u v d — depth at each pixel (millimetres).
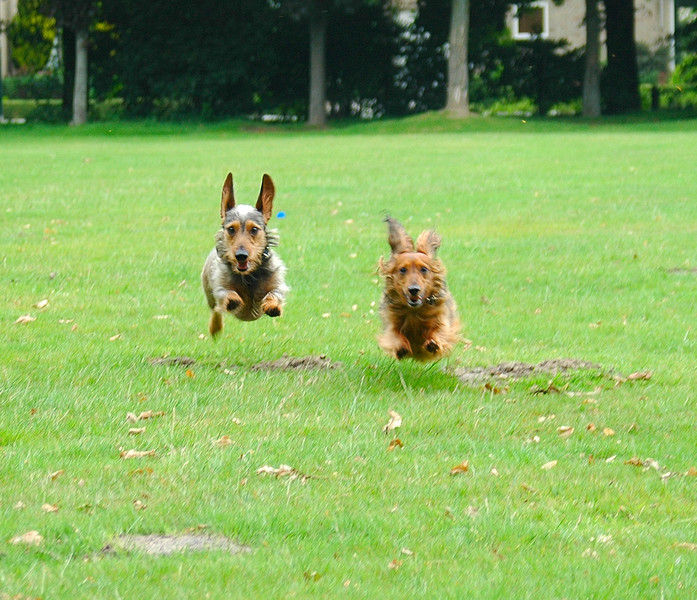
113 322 13062
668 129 53562
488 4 66875
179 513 6863
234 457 7984
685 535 6797
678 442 8680
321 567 6117
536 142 44875
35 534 6371
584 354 11688
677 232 20328
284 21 65875
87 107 67250
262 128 61500
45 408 9234
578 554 6441
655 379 10625
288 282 15992
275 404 9523
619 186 27484
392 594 5801
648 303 14547
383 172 32188
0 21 79250
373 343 12195
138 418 9016
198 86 66188
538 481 7699
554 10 82250
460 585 5922
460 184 28594
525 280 16109
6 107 77875
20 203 24516
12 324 12883
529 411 9477
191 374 10500
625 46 67125
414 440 8617
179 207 24172
